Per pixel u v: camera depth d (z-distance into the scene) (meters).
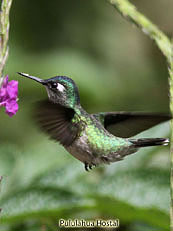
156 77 16.22
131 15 5.30
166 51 5.40
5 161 8.01
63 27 15.35
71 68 13.43
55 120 5.23
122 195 6.36
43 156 9.48
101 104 13.59
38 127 4.91
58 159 9.53
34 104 4.81
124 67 16.03
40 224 7.04
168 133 7.73
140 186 6.42
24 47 14.23
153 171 6.51
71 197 6.38
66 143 5.49
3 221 6.35
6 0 4.86
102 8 16.12
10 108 5.14
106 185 6.48
